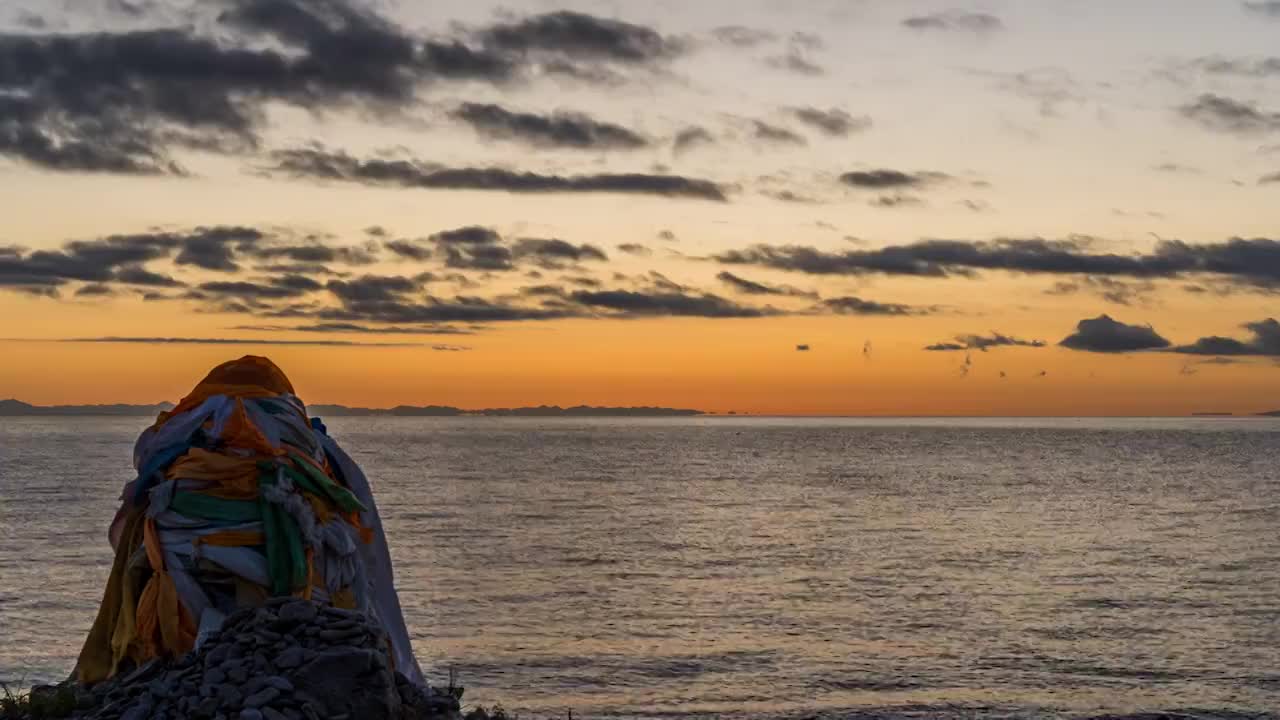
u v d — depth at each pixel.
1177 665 34.50
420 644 35.78
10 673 29.95
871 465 171.88
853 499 105.19
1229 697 30.53
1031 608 45.41
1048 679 32.56
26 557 54.53
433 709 10.45
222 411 11.47
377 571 11.99
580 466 161.38
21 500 90.00
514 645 35.91
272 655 9.62
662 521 81.44
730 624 40.84
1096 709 29.05
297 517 11.02
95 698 10.34
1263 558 63.53
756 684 31.31
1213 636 39.38
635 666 33.28
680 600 46.16
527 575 52.38
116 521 11.44
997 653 36.19
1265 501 106.19
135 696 10.06
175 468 11.09
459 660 33.56
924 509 94.94
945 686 31.50
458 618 40.66
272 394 11.96
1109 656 35.78
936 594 49.12
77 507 83.56
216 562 10.61
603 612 42.75
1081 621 42.34
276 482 11.15
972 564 59.81
